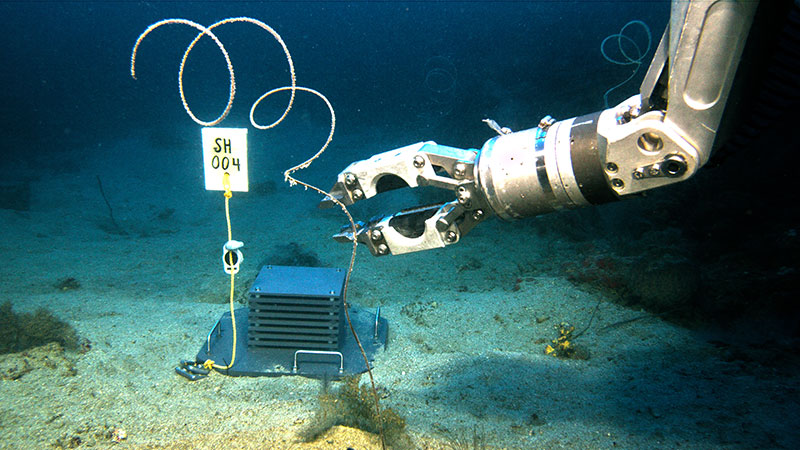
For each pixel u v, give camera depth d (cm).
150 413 423
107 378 477
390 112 2641
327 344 529
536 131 217
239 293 788
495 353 550
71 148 2103
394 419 371
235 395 464
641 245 823
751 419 392
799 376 460
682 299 616
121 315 643
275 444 354
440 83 2770
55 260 934
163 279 862
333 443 344
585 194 208
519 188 214
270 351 533
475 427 401
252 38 5281
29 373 457
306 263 939
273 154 1934
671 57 171
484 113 1803
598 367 512
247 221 1252
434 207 251
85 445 366
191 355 542
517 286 743
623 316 625
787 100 193
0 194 1308
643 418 409
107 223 1234
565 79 1655
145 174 1723
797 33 172
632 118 190
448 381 491
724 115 186
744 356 510
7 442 363
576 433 391
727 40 160
